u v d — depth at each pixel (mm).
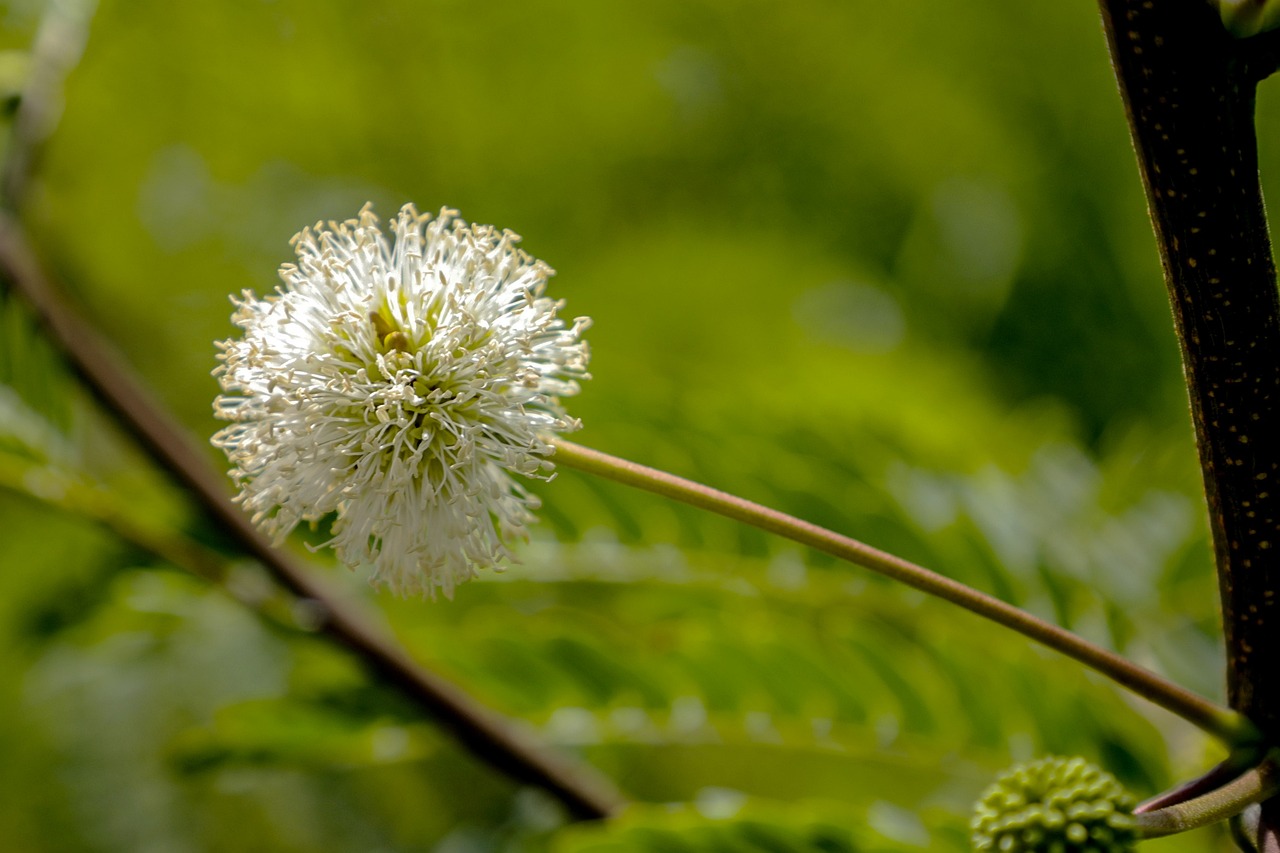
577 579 389
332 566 418
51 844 592
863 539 389
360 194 799
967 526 392
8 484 423
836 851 357
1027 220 632
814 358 606
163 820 593
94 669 582
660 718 380
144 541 429
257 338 351
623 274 774
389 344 351
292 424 348
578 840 361
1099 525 407
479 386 350
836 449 399
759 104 794
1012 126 666
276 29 710
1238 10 324
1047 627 330
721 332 729
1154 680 331
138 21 636
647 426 394
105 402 444
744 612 396
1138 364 574
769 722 378
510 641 382
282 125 753
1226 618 334
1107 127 630
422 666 409
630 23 789
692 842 359
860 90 755
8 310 442
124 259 650
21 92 500
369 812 605
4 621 509
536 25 776
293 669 427
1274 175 549
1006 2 670
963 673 375
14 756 596
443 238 354
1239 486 332
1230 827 334
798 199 791
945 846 361
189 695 577
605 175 812
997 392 597
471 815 604
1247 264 328
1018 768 336
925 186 723
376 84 767
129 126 660
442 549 347
